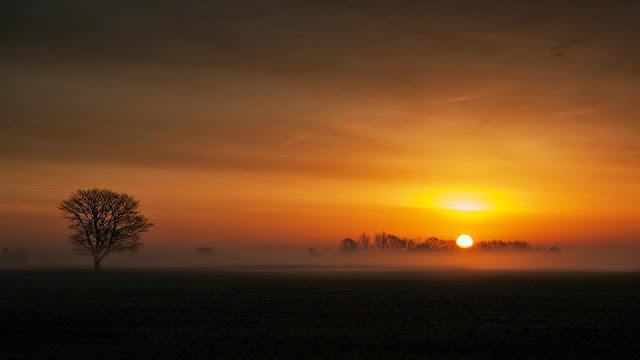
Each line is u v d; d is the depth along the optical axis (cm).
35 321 2798
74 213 10462
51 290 5062
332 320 2911
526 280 7381
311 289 5297
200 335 2416
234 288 5416
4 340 2300
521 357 2019
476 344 2227
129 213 10744
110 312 3225
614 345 2219
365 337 2373
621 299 4138
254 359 1950
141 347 2147
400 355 2028
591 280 7425
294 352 2067
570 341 2297
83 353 2036
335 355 2022
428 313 3225
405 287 5653
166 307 3512
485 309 3434
